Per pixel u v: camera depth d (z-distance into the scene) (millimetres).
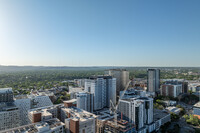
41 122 181250
